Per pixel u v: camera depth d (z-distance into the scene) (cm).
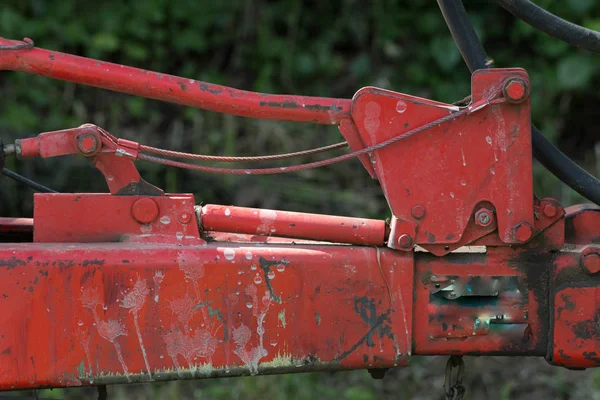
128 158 268
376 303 270
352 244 278
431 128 263
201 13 800
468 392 541
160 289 262
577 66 766
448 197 266
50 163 626
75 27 754
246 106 267
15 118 695
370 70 810
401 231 268
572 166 286
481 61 278
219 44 812
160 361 263
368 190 689
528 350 275
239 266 264
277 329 267
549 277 273
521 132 262
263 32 805
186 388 532
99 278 259
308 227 276
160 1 783
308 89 801
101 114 740
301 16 827
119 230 271
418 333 273
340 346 269
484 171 265
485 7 827
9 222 309
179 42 789
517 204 265
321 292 268
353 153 266
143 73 266
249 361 267
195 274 262
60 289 257
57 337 258
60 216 270
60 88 743
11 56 263
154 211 271
